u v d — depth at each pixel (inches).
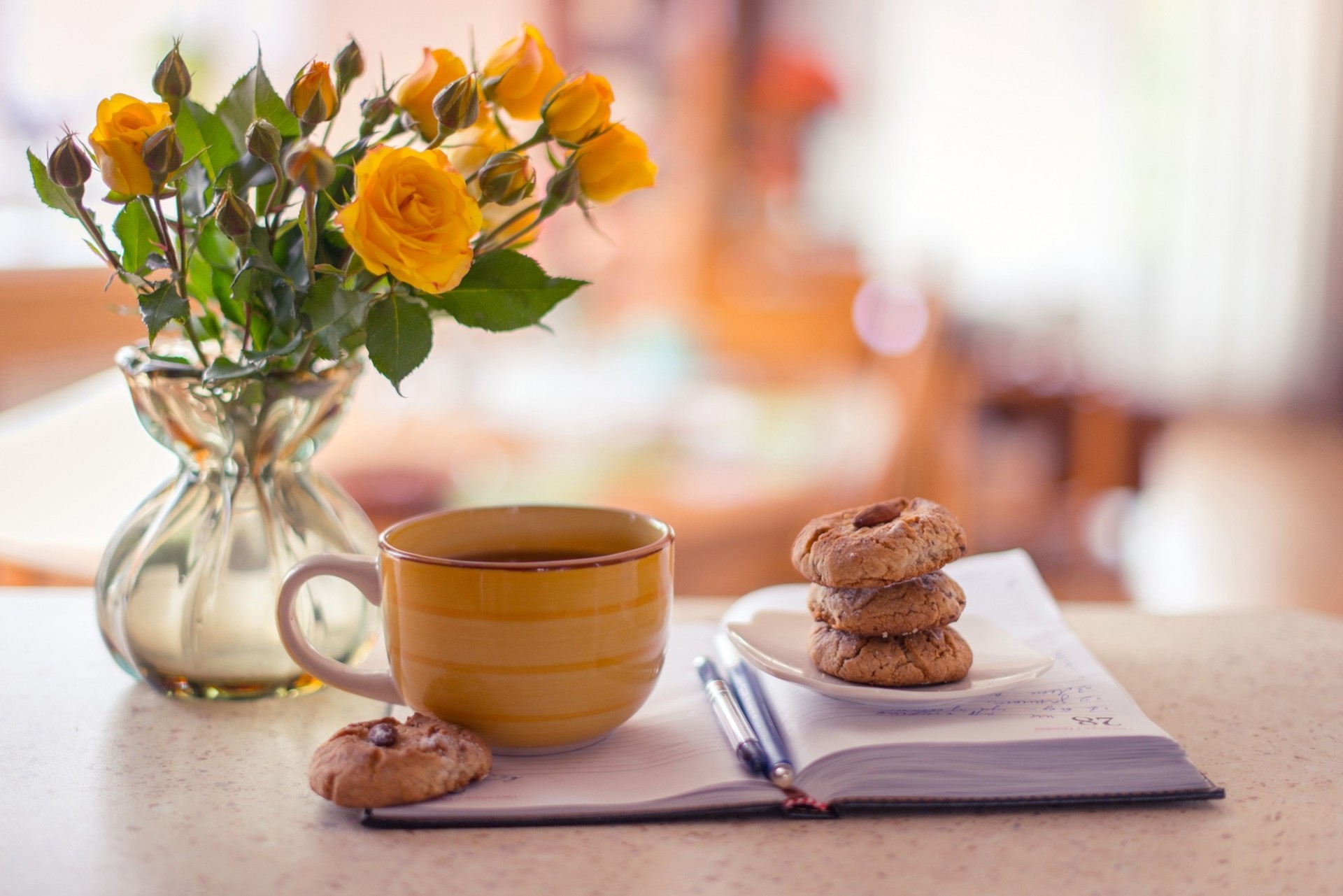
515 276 30.2
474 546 31.6
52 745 31.1
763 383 96.0
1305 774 30.0
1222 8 226.7
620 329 122.0
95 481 57.0
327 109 29.4
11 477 57.4
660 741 30.5
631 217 163.3
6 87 101.3
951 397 93.9
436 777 28.3
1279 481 192.7
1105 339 235.9
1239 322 238.2
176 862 27.2
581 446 69.9
